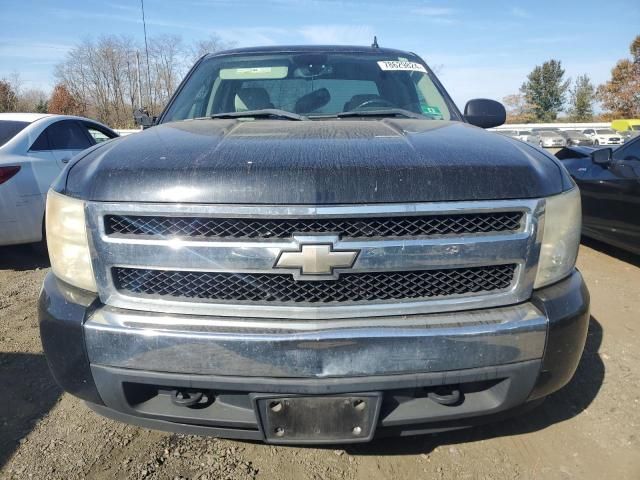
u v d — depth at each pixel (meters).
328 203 1.68
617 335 3.55
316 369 1.71
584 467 2.25
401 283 1.79
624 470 2.24
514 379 1.83
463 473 2.22
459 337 1.74
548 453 2.35
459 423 1.93
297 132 2.16
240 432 1.86
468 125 2.55
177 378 1.75
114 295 1.82
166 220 1.75
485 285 1.85
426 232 1.76
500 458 2.31
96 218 1.78
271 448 2.38
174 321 1.76
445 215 1.75
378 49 3.65
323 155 1.81
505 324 1.78
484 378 1.80
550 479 2.19
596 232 5.60
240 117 2.89
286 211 1.68
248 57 3.50
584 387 2.88
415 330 1.73
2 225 4.93
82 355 1.82
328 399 1.75
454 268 1.78
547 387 1.91
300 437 1.80
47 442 2.42
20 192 4.99
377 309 1.76
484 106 3.31
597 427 2.53
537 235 1.82
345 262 1.71
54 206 1.92
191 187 1.71
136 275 1.81
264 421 1.79
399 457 2.32
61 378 1.89
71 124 6.20
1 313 3.99
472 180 1.77
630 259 5.47
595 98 57.72
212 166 1.76
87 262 1.84
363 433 1.79
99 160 1.95
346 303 1.76
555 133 31.48
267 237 1.72
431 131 2.25
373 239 1.72
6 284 4.70
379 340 1.71
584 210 5.77
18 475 2.19
